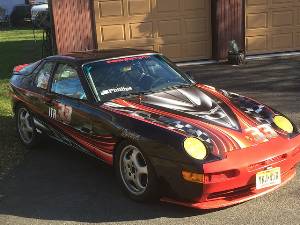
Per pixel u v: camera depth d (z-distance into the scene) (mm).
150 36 11820
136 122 4512
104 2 11414
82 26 11352
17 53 15906
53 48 11398
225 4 11883
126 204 4598
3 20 29203
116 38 11641
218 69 11250
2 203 4785
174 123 4434
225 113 4723
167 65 5801
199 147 4125
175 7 11828
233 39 12125
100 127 4859
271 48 12602
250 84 9594
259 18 12328
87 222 4297
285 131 4660
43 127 5961
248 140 4352
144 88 5316
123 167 4707
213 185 4035
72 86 5438
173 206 4480
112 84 5266
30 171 5613
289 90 8930
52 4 11062
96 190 4977
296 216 4191
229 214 4277
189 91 5250
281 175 4461
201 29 12070
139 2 11602
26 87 6270
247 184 4203
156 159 4234
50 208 4625
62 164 5781
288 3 12477
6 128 7312
